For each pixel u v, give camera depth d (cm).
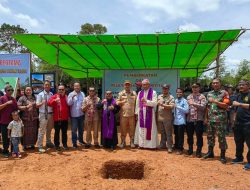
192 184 743
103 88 1546
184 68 2270
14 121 973
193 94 986
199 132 972
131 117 1100
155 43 1310
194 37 1207
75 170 842
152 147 1073
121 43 1311
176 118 1029
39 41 1305
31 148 1073
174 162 913
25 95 1044
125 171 906
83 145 1121
